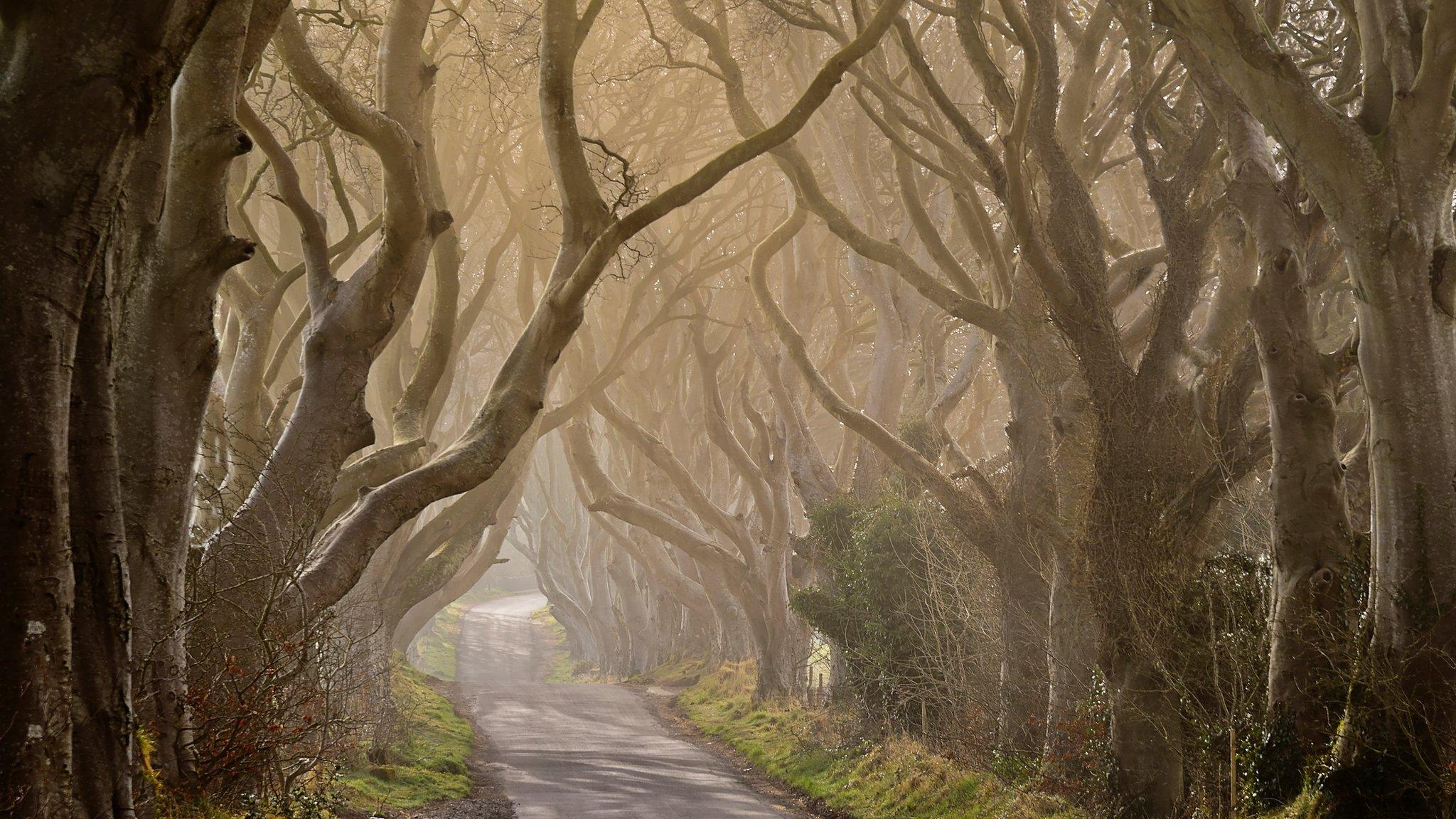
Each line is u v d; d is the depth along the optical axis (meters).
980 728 24.41
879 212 37.41
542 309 18.19
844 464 43.00
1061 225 19.70
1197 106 22.33
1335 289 27.38
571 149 18.80
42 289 6.83
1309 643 14.38
